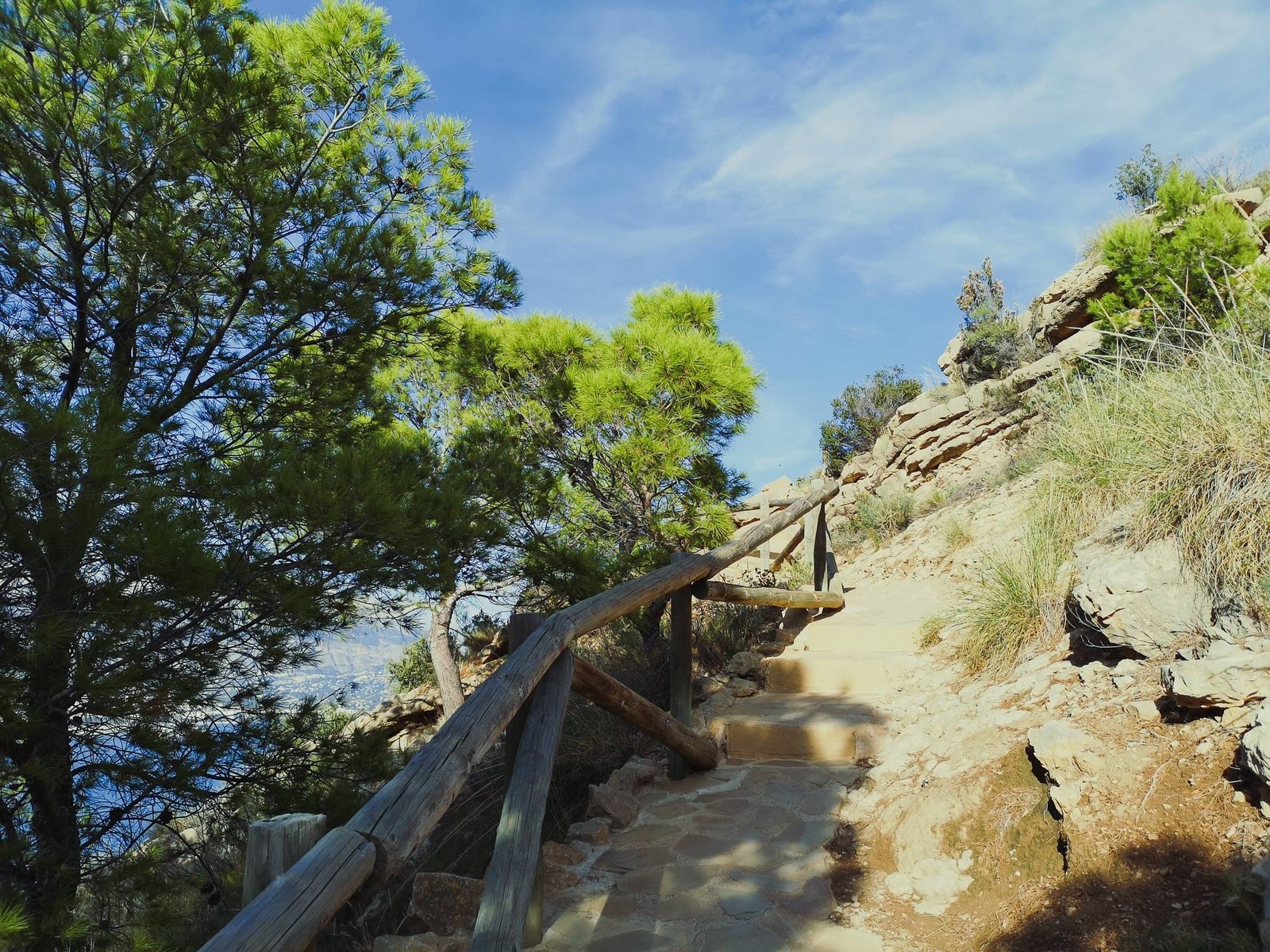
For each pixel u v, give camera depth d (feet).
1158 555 12.96
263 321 21.91
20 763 15.28
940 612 20.75
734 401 26.66
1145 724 11.19
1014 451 32.40
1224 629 11.23
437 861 17.48
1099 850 9.59
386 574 19.22
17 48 18.28
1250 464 12.54
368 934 13.09
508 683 8.92
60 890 14.66
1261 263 25.54
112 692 14.75
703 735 16.87
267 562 17.47
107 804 16.40
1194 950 7.72
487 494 23.86
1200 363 16.51
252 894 4.89
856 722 16.19
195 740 16.98
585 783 18.07
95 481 14.14
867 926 10.41
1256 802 8.98
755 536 20.59
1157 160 39.91
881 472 40.50
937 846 11.51
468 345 27.40
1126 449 15.93
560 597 26.63
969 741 13.39
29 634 14.82
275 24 25.20
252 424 21.83
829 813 13.53
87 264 19.74
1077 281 33.99
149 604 15.28
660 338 26.78
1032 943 8.92
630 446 26.23
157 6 19.76
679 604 16.88
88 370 19.20
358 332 22.43
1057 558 16.21
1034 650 15.26
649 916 11.07
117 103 18.86
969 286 53.47
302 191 22.02
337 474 17.67
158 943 14.70
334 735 20.34
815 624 22.07
